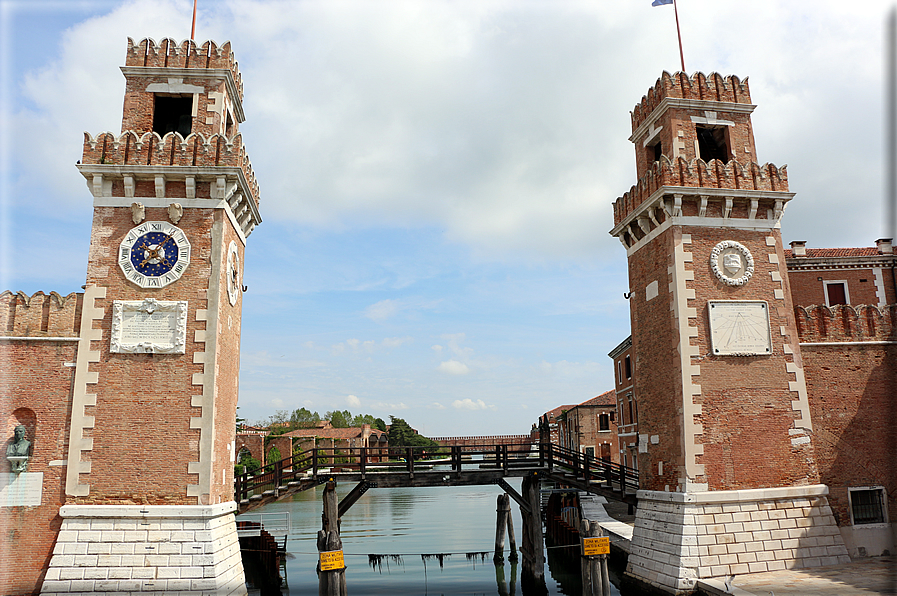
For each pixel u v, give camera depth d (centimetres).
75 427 1970
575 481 2708
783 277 2438
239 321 2442
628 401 5003
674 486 2273
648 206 2523
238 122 2667
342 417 14300
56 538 1908
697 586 2028
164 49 2334
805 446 2297
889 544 2347
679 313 2325
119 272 2097
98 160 2159
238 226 2397
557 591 2750
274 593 2781
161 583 1841
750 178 2480
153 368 2025
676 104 2552
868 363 2481
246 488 2372
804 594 1817
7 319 2027
